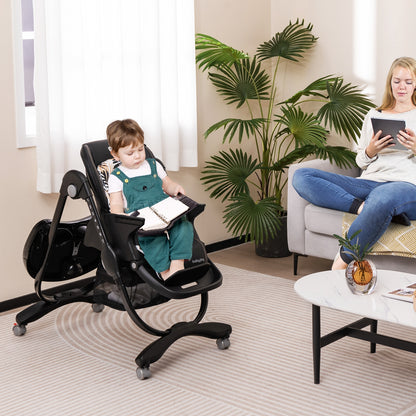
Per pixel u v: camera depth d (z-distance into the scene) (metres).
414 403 2.54
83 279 3.97
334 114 4.19
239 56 4.30
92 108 3.70
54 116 3.54
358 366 2.85
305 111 4.76
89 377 2.81
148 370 2.79
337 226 3.69
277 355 2.98
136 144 2.95
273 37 4.62
